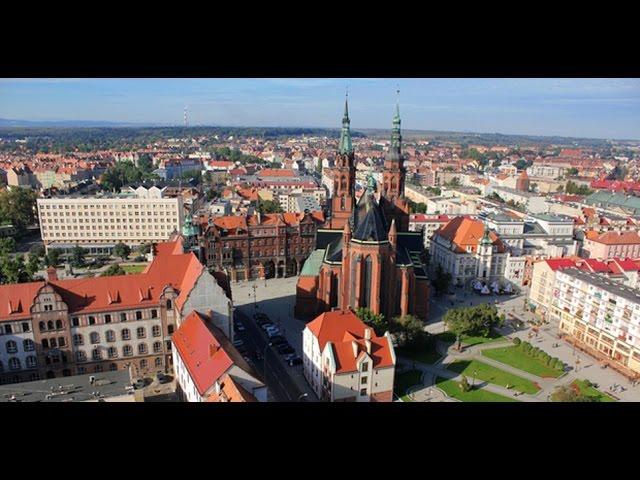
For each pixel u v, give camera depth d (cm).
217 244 17662
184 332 10000
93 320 10388
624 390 10700
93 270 19612
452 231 18625
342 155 16038
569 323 13762
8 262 17638
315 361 10238
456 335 13200
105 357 10644
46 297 9956
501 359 12075
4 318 9769
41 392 8031
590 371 11569
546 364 11762
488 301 16388
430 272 18812
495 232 19738
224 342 9375
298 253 18850
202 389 8181
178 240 13962
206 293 10462
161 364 11106
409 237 15738
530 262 17750
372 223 12756
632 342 11625
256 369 11344
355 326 10525
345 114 15862
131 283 10825
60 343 10250
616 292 12238
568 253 19488
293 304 15675
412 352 12319
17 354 10012
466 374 11250
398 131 15725
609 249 18888
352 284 13000
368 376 9600
